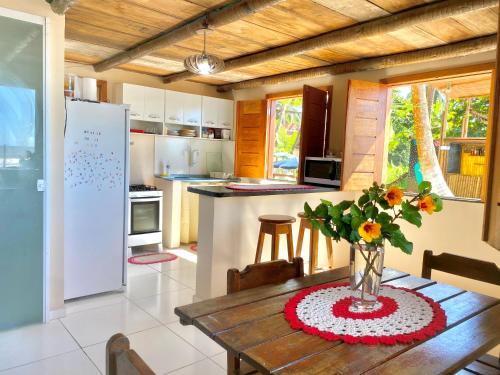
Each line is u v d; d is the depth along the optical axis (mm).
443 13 2529
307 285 1712
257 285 1739
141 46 3986
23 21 2555
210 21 2973
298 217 3820
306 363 1051
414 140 4121
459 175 3707
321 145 4699
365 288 1430
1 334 2625
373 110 4105
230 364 1574
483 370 1619
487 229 1326
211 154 6258
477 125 3590
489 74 3486
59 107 2785
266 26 3250
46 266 2789
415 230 3869
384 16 2904
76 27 3486
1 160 2559
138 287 3637
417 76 3895
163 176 5539
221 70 3387
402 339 1198
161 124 5539
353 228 1402
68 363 2301
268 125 5582
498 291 3338
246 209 3326
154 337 2664
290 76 4973
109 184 3303
